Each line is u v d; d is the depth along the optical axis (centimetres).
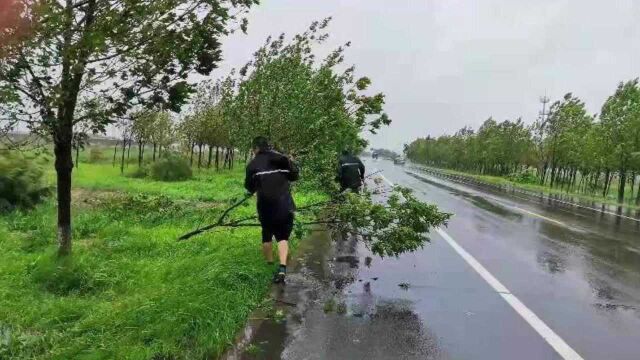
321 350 515
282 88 1308
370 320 609
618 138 3105
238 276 725
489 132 6512
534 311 670
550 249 1152
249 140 1327
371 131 1234
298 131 1250
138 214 1241
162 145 3328
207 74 696
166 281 695
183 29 635
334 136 1238
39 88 608
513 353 528
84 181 2097
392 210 861
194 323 536
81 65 571
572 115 4209
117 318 538
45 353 462
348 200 873
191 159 3647
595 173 3988
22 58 554
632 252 1147
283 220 776
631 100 3098
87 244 923
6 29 511
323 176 1298
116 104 662
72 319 559
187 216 1257
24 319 540
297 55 1367
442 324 605
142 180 2425
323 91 1267
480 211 1972
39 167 1350
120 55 621
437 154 9906
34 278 678
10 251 825
